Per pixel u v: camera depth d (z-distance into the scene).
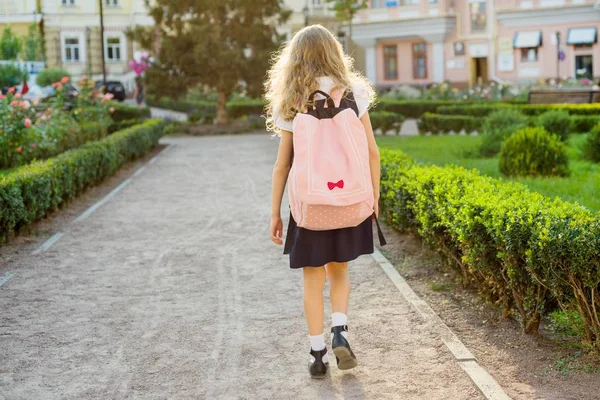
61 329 6.24
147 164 19.84
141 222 11.21
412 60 50.66
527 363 5.24
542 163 14.12
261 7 31.61
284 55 4.97
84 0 50.94
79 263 8.59
